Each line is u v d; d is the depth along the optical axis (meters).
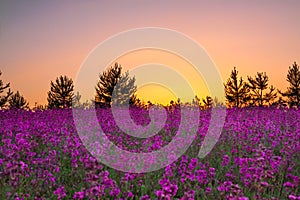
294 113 16.30
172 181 8.62
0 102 32.69
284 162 9.63
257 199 7.71
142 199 7.38
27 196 7.89
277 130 12.51
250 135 12.21
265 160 8.88
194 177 8.41
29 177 8.79
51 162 9.82
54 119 15.57
